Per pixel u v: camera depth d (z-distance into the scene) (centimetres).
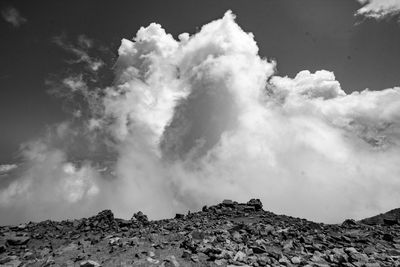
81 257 2373
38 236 3303
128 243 2703
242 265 2095
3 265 2339
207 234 2973
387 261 2147
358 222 3928
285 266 2073
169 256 2280
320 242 2750
